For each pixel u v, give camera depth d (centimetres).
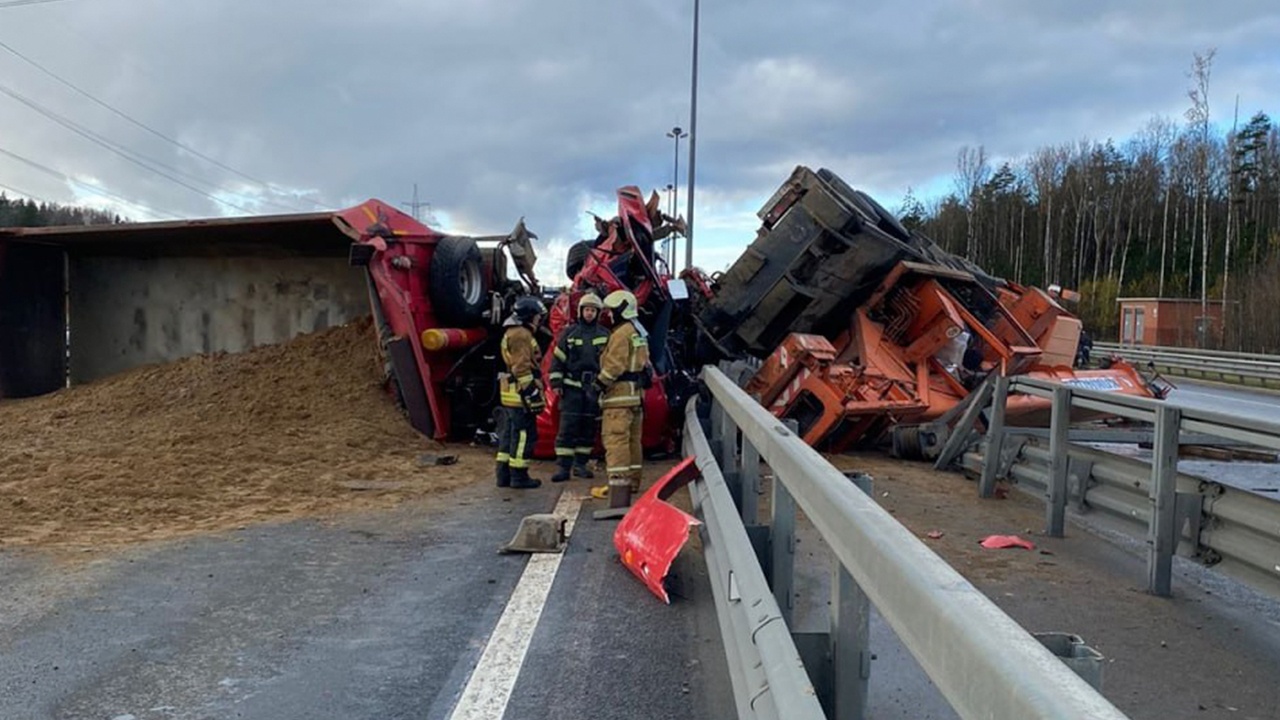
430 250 1025
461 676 412
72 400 1103
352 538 643
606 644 451
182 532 647
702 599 521
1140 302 5100
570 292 1005
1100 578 567
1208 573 587
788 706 225
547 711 378
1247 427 473
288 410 1013
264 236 1084
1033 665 125
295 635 458
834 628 271
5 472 796
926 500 802
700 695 394
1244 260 6238
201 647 440
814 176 1098
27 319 1195
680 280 1083
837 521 238
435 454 953
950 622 149
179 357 1213
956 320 1082
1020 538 668
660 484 607
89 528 648
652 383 892
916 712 371
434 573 564
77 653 429
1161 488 530
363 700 386
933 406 1059
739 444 721
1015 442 789
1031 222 8344
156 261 1220
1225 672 416
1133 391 1256
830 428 966
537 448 958
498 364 1073
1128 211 7581
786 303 1096
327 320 1166
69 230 1093
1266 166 6525
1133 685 400
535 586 541
